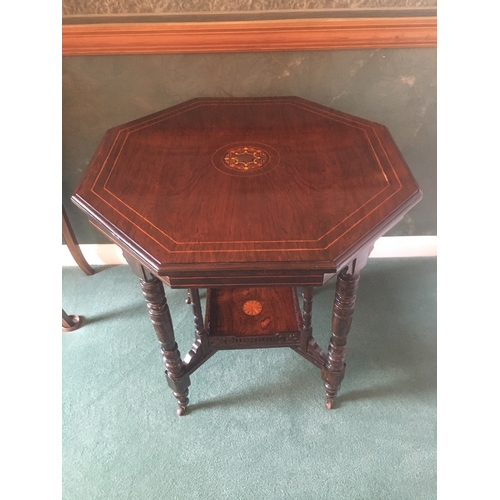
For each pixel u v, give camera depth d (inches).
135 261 36.1
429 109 54.2
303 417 51.1
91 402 53.4
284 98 50.8
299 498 44.4
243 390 54.1
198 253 32.0
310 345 50.9
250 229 33.7
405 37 47.4
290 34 47.2
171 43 48.0
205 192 37.3
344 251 31.9
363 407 51.8
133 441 49.5
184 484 45.8
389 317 61.6
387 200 35.9
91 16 46.1
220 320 52.2
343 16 46.2
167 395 53.9
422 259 70.4
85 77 51.4
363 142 42.8
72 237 64.1
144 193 37.3
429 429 49.4
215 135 44.6
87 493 45.4
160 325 42.1
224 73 50.9
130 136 44.6
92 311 64.4
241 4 45.4
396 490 44.7
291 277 32.1
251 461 47.4
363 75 51.1
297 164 40.2
